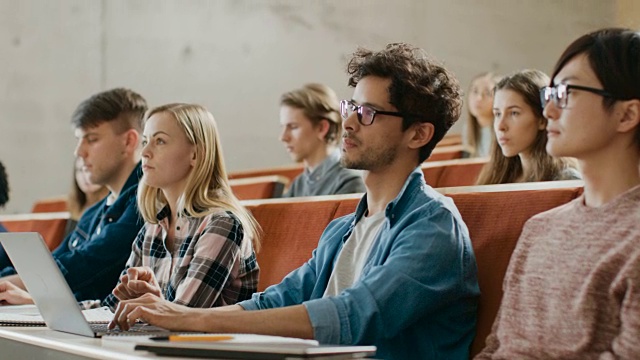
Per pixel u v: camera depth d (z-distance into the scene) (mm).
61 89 6379
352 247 2008
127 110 3141
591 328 1569
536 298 1685
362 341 1720
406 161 1947
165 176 2412
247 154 6480
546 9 6320
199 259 2285
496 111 2910
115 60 6414
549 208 1778
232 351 1322
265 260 2447
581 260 1617
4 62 6324
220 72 6480
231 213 2357
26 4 6359
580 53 1605
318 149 4176
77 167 3850
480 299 1830
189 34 6465
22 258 1883
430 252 1754
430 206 1834
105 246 2908
